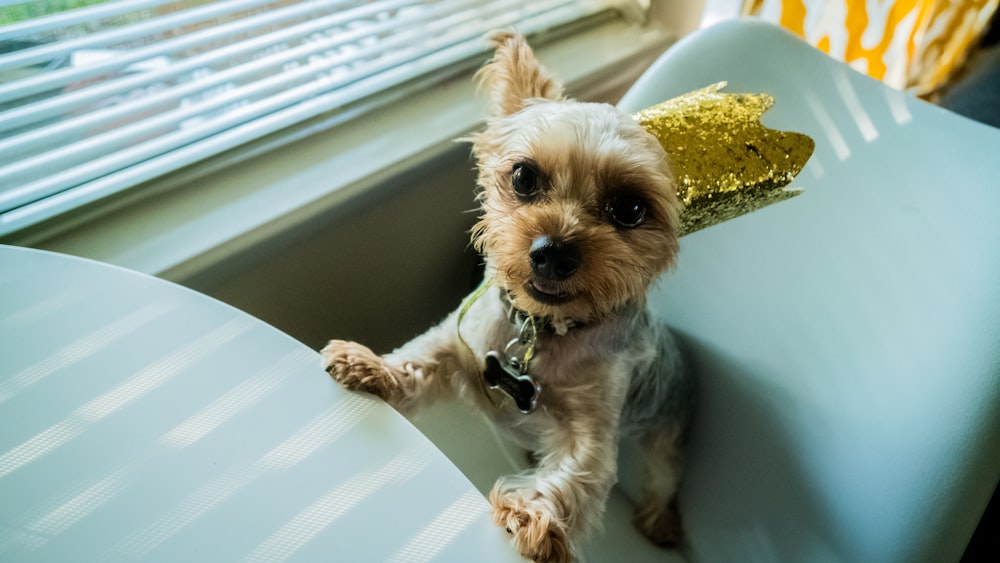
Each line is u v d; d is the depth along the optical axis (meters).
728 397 1.17
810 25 1.80
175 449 0.65
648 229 0.96
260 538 0.60
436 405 1.11
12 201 1.02
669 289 1.26
